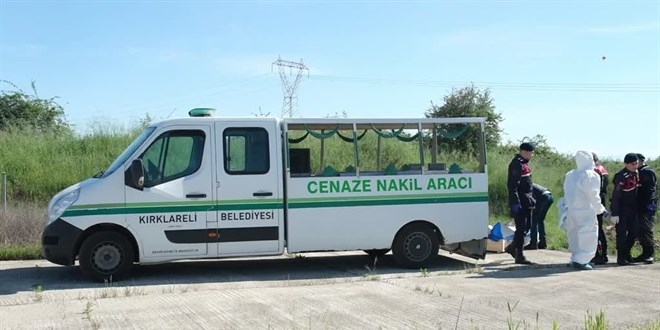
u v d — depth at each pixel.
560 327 6.62
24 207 13.82
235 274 9.90
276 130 9.73
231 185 9.49
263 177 9.62
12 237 11.82
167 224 9.25
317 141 10.79
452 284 8.90
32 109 24.00
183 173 9.40
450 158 11.38
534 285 8.88
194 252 9.35
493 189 19.91
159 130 9.38
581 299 7.98
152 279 9.41
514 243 10.88
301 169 9.95
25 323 6.58
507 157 24.61
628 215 10.91
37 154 18.58
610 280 9.29
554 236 14.05
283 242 9.71
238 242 9.51
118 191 9.11
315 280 9.23
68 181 17.27
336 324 6.66
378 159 10.87
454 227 10.38
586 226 10.31
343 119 10.07
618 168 24.39
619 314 7.23
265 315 7.01
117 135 20.53
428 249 10.34
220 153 9.49
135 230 9.13
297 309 7.31
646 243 11.10
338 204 9.91
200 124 9.48
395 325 6.64
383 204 10.09
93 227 9.08
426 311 7.24
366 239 10.04
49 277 9.45
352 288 8.55
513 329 6.12
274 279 9.46
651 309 7.46
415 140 10.52
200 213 9.37
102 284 8.93
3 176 15.88
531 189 10.92
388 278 9.38
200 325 6.58
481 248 10.59
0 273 9.78
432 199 10.29
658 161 23.58
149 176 9.30
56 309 7.22
